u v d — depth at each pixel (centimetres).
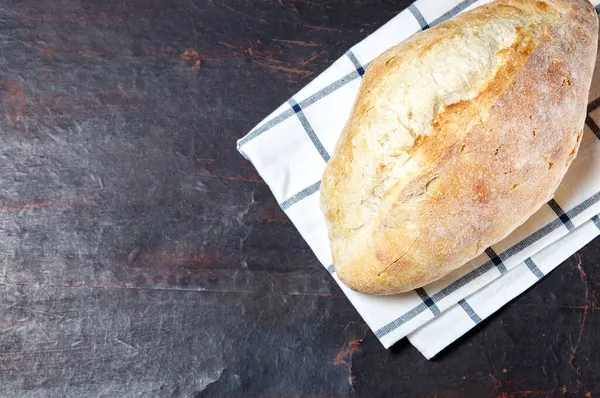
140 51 70
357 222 59
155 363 68
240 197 69
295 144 67
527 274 67
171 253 68
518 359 69
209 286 68
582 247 68
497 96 57
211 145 69
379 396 68
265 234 69
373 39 67
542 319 69
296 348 68
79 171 69
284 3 70
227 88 70
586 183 66
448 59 58
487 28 59
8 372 67
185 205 69
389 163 58
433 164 57
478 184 57
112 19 70
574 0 60
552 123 58
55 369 67
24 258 68
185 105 70
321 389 68
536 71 58
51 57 69
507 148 57
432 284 66
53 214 68
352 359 68
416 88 58
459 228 58
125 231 68
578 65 59
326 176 61
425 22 67
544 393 68
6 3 70
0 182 68
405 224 58
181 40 70
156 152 69
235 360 68
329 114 67
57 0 70
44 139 69
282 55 70
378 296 66
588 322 69
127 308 68
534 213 66
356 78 67
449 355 68
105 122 69
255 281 68
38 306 68
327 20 71
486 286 67
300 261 69
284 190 67
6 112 69
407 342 68
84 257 68
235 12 70
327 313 68
